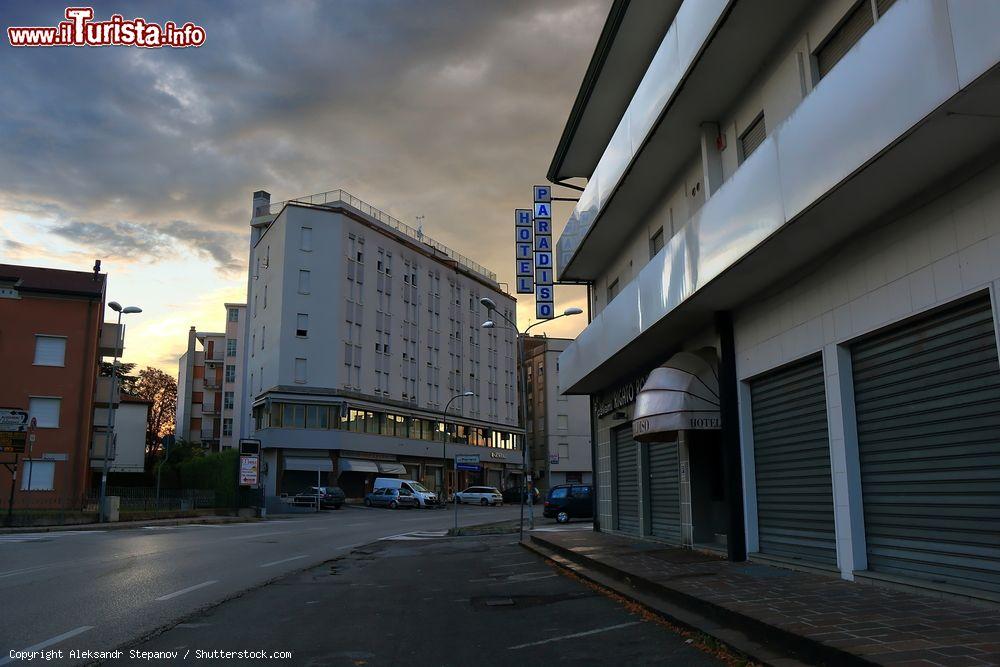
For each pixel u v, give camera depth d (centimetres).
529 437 8244
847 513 884
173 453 6869
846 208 789
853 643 549
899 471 816
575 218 1983
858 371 895
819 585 856
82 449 3681
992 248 661
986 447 688
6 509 3119
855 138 693
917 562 785
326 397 5238
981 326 698
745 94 1174
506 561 1549
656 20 1476
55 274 4025
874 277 837
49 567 1323
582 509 3192
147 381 9062
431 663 638
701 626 721
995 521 677
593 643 705
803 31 988
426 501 4962
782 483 1095
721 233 1016
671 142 1369
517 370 8181
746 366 1181
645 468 1736
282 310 5228
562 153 2150
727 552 1209
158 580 1172
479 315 7444
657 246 1691
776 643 618
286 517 3900
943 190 720
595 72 1683
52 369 3709
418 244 6631
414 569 1415
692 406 1229
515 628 793
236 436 6662
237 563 1480
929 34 586
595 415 2220
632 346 1527
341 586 1156
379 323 5869
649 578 990
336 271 5456
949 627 590
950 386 738
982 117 595
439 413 6538
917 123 604
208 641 723
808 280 987
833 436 917
